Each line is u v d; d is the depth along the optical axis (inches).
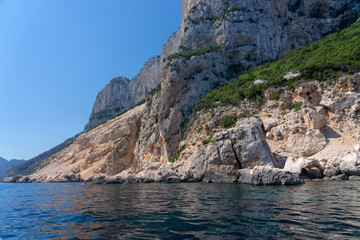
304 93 1304.1
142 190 784.3
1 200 679.7
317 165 945.5
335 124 1147.9
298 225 259.1
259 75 1839.3
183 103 1907.0
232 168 992.9
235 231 246.1
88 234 262.5
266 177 756.6
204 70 2026.3
